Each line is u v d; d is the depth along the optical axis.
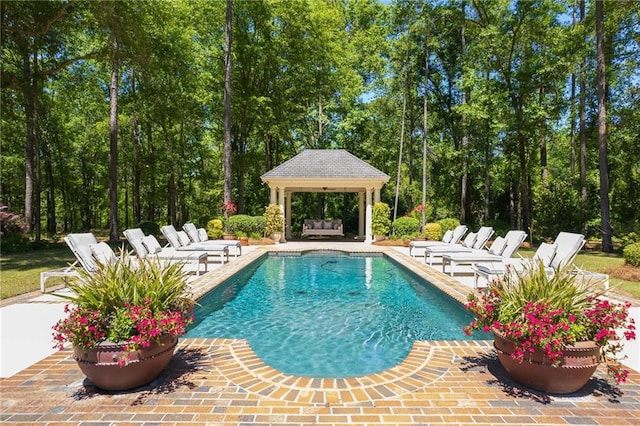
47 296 7.00
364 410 3.06
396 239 18.03
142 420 2.87
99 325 3.31
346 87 27.16
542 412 3.02
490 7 20.62
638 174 17.23
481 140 20.41
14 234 14.99
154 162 24.64
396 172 28.34
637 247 9.38
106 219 38.62
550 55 17.75
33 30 13.54
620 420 2.90
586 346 3.14
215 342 4.81
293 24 23.56
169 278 4.03
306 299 7.83
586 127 20.12
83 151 28.83
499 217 26.83
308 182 18.75
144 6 16.25
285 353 4.77
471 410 3.05
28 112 16.31
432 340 5.20
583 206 18.27
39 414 2.94
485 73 21.14
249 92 24.36
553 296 3.42
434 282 8.48
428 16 20.31
